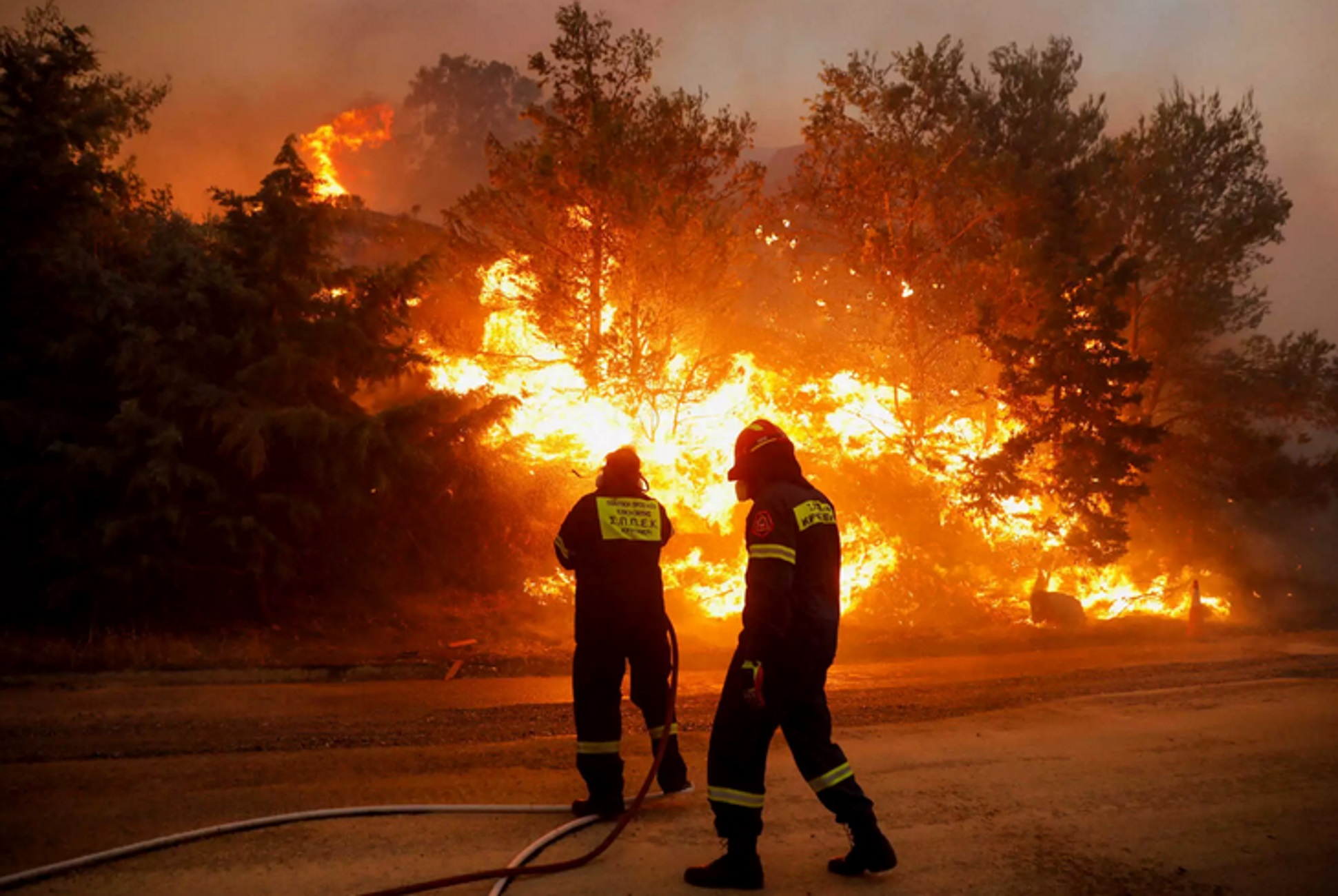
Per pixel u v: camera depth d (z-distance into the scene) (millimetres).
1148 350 17141
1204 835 5113
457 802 5328
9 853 4383
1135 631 13031
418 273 11211
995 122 18688
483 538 12273
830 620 4398
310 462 10305
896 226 16906
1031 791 5816
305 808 5117
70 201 10625
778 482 4512
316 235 11008
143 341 9781
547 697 8336
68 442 10023
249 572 10406
